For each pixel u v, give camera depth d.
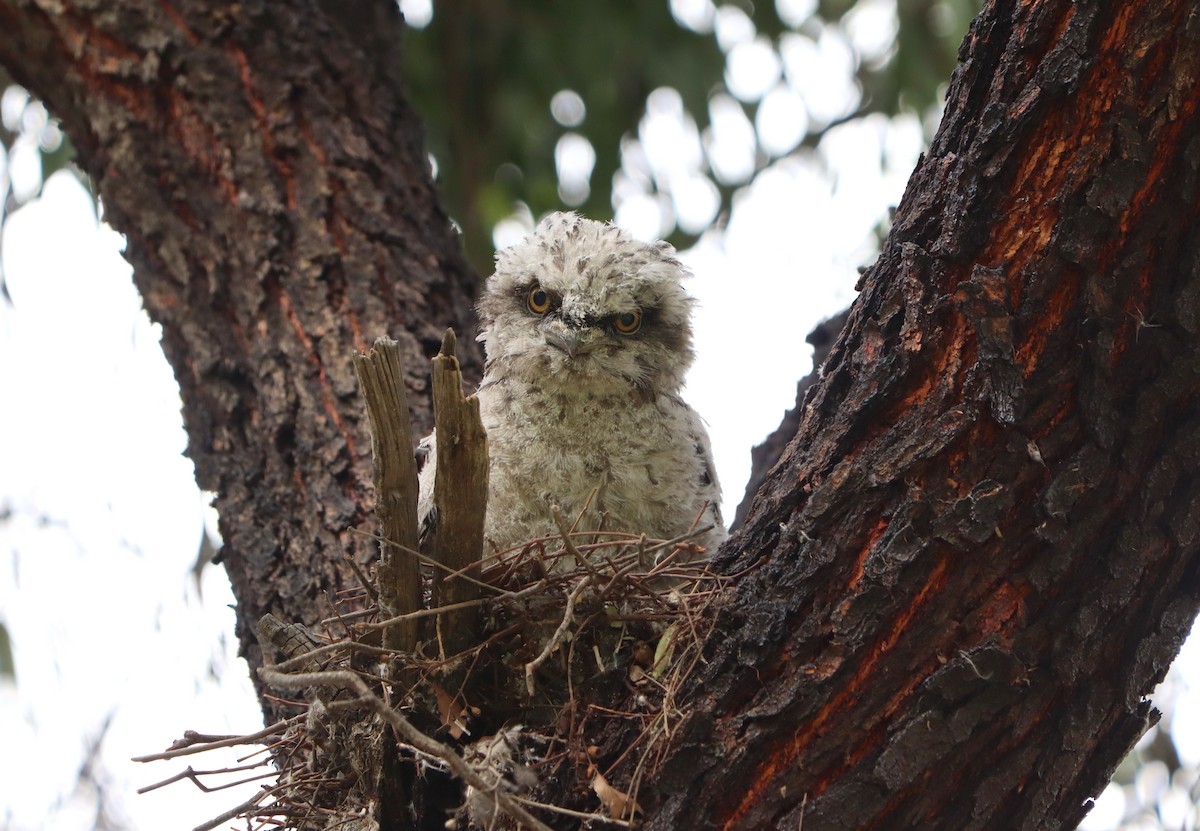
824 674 4.83
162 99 8.20
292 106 8.29
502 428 7.18
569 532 6.11
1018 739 4.84
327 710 4.80
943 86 10.86
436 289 8.10
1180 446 4.67
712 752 4.86
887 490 4.88
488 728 5.79
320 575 6.90
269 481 7.27
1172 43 4.43
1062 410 4.69
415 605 5.41
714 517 7.32
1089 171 4.55
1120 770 8.48
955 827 4.89
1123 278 4.57
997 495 4.70
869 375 5.00
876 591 4.80
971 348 4.79
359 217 8.07
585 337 7.13
